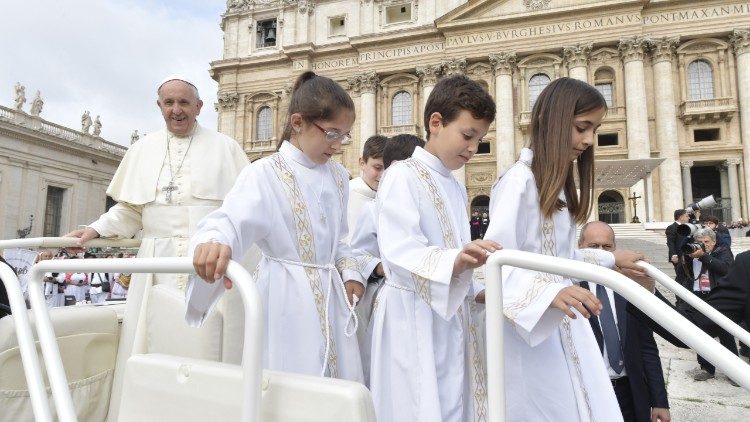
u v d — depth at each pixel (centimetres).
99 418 251
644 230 2094
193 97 331
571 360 169
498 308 121
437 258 157
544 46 2728
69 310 246
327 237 205
